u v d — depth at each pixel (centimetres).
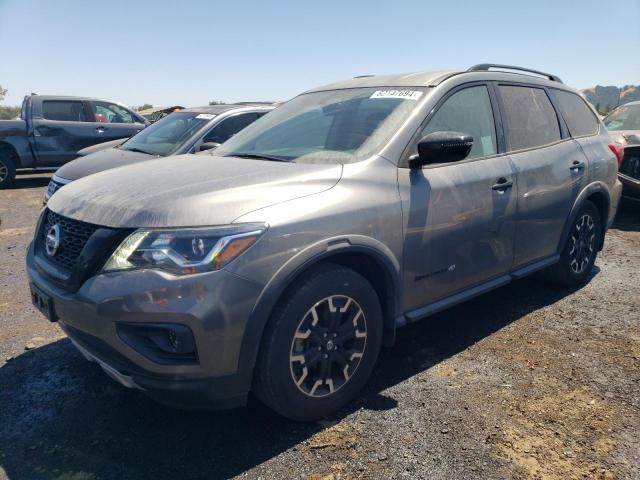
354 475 232
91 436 262
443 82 336
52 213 288
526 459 242
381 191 282
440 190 308
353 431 263
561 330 383
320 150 313
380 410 282
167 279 220
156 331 224
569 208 423
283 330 243
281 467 238
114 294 224
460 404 287
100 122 1160
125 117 1202
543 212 393
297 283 249
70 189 295
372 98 343
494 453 246
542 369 325
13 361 342
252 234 231
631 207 828
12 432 266
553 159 401
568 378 313
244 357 234
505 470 234
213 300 221
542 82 430
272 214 240
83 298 232
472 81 355
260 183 257
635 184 704
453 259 324
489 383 309
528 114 398
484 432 262
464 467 237
